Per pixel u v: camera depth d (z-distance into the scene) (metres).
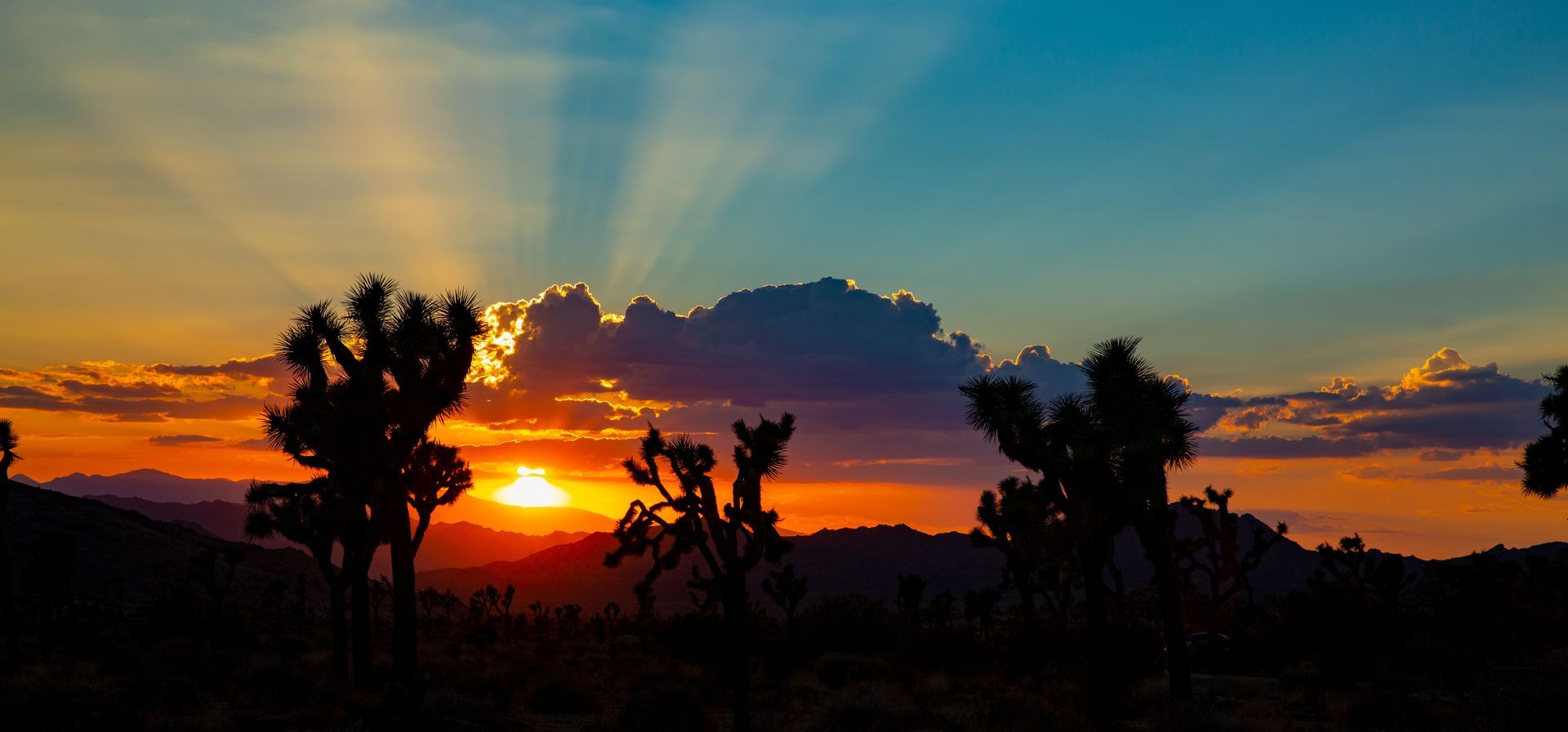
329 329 21.75
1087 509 19.84
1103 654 19.97
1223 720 18.27
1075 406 21.28
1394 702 19.25
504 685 24.06
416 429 21.48
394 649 21.69
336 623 25.22
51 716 15.45
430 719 15.20
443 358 21.47
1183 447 21.05
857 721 19.30
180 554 149.62
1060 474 20.38
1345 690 23.02
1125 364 21.31
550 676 24.89
